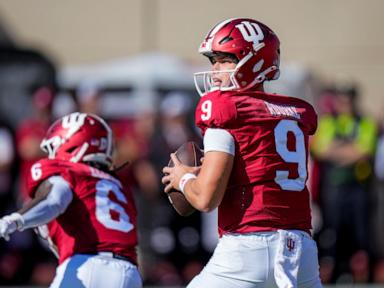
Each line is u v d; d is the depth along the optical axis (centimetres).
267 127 1484
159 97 4341
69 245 1677
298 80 4334
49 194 1653
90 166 1770
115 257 1675
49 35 5609
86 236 1675
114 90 4400
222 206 1501
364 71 5534
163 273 3472
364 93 5516
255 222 1472
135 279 1683
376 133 3469
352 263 3434
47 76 4784
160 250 3488
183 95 4288
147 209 3456
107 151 1792
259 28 1539
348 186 3419
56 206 1647
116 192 1748
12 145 3297
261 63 1527
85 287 1636
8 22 5584
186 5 5619
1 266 3409
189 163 1573
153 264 3472
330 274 3431
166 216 3481
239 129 1470
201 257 3506
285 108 1521
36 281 3416
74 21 5612
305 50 5566
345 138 3438
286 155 1491
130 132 3662
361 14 5547
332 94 4306
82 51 5612
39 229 1730
